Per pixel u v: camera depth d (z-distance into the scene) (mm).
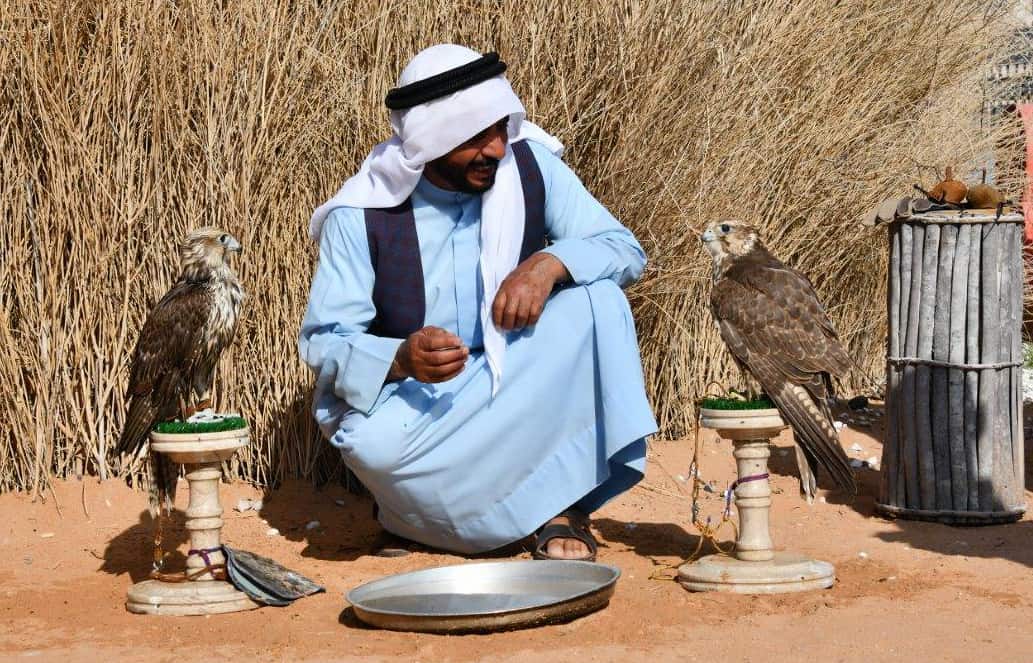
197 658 3592
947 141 7574
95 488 5418
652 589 4234
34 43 5344
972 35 7961
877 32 7383
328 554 4832
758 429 4215
